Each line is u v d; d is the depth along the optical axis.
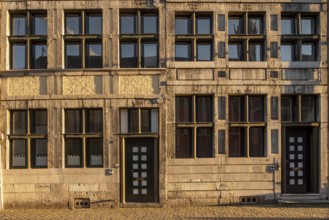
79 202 14.54
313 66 14.81
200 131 14.95
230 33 15.07
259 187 14.70
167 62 14.66
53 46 14.65
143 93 14.62
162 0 14.72
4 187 14.47
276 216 12.69
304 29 15.20
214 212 13.45
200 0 14.73
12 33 14.88
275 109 14.80
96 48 14.94
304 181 15.10
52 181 14.48
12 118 14.79
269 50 14.82
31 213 13.63
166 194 14.54
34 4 14.63
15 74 14.59
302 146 15.14
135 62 14.92
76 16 14.98
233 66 14.76
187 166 14.62
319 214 12.95
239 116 15.02
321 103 14.80
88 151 14.77
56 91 14.58
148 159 14.77
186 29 15.09
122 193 14.61
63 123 14.59
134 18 15.00
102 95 14.57
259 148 15.02
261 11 14.87
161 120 14.58
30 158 14.59
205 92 14.71
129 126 14.80
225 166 14.68
